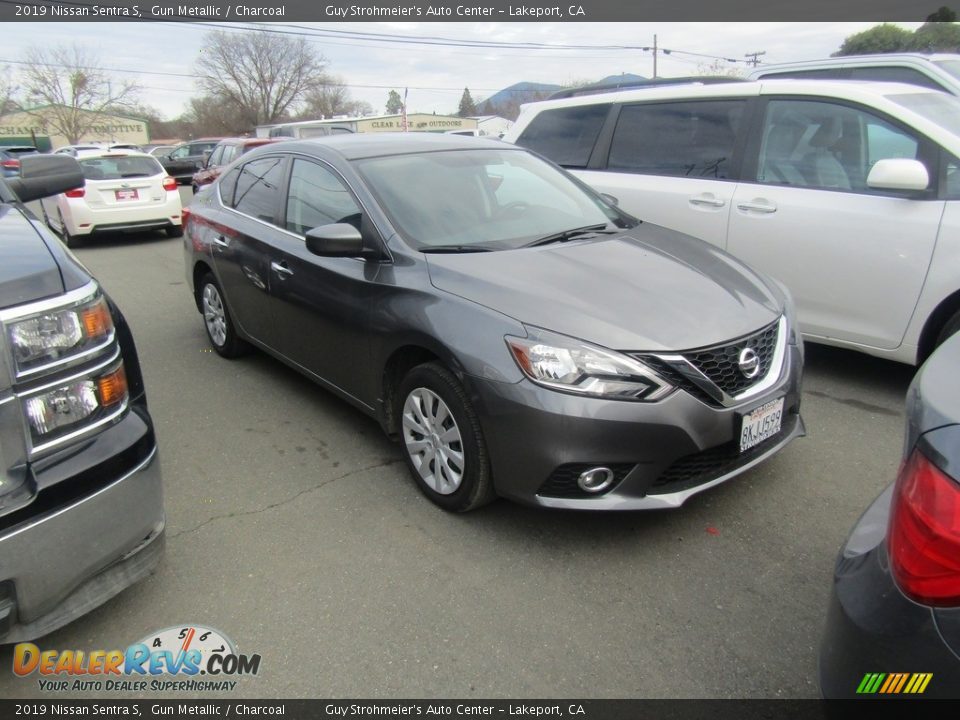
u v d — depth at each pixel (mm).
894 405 4203
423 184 3725
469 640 2426
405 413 3266
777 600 2584
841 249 4199
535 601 2604
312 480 3496
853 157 4297
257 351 5383
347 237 3289
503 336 2740
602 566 2791
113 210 11078
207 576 2787
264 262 4207
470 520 3113
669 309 2816
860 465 3512
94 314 2197
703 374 2678
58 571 2088
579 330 2658
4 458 1990
